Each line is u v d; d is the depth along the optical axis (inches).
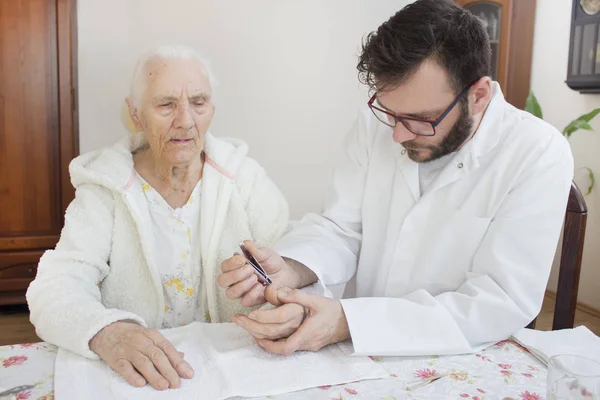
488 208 49.6
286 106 138.4
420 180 54.0
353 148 59.0
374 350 42.4
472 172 50.6
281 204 61.4
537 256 46.2
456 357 43.3
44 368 40.2
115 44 125.3
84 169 53.6
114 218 53.7
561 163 48.2
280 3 133.3
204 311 58.0
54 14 114.7
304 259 51.7
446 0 44.4
